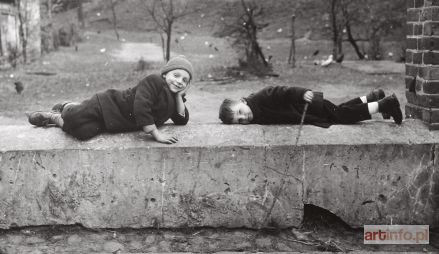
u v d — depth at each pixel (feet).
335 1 72.64
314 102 12.92
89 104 12.44
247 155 12.14
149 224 12.48
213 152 12.12
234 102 13.14
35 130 12.95
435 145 12.12
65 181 12.26
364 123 13.03
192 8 91.40
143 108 12.01
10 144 12.36
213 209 12.41
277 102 12.88
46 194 12.34
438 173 12.25
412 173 12.23
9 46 60.54
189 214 12.44
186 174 12.23
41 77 49.52
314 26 102.12
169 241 12.09
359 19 88.17
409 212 12.41
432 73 12.39
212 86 42.45
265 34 100.42
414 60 13.15
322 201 12.35
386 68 54.60
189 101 34.53
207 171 12.21
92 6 137.18
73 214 12.42
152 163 12.16
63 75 51.44
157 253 11.53
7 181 12.27
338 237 12.30
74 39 97.76
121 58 74.13
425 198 12.35
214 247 11.82
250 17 54.60
